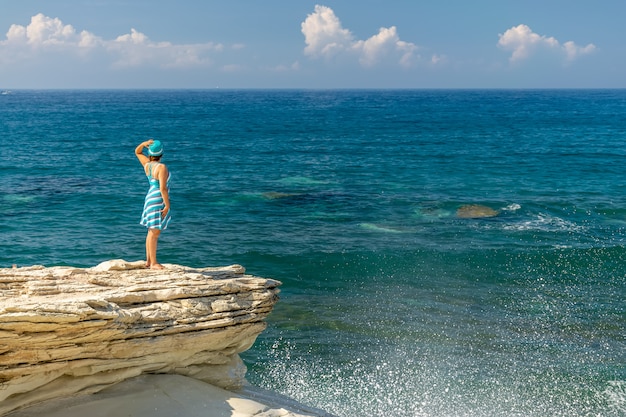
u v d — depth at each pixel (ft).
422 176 134.72
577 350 47.88
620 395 41.09
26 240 77.30
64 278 29.45
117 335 27.43
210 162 153.28
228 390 32.37
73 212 93.25
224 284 31.55
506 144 204.23
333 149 187.52
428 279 64.49
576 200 106.52
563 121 324.80
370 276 65.57
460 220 91.66
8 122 282.97
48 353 25.89
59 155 159.12
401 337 50.01
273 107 517.14
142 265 32.76
